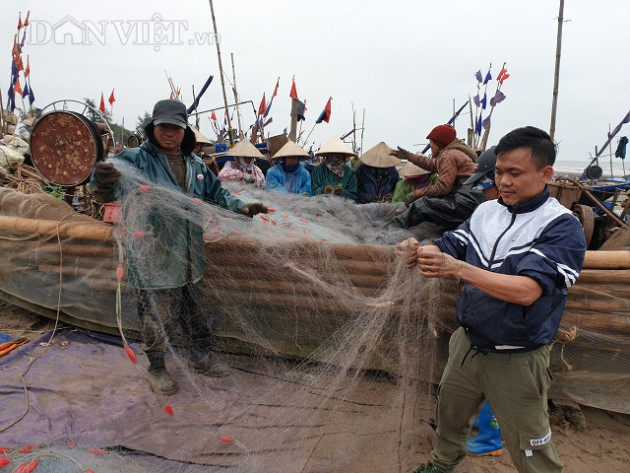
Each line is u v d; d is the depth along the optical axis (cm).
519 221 177
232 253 324
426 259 173
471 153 367
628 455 274
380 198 560
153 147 293
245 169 588
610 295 275
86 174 310
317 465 235
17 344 358
